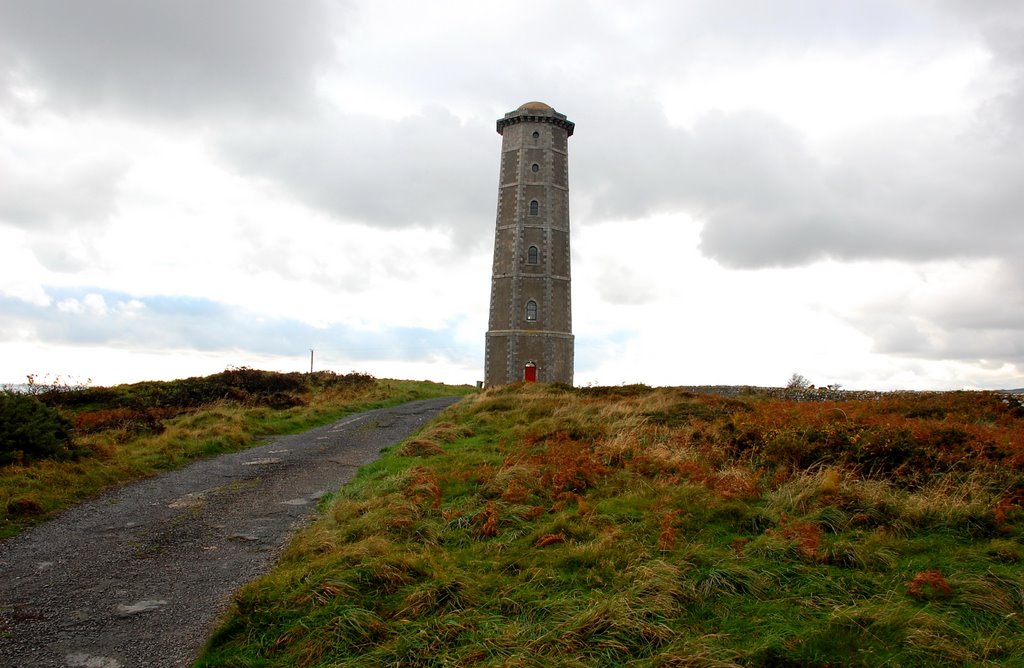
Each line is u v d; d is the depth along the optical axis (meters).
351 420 25.34
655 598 6.41
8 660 6.20
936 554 7.54
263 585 7.27
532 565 7.46
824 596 6.52
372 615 6.43
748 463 11.45
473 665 5.54
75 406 24.97
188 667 6.09
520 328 47.50
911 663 5.34
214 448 17.67
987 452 10.77
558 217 49.19
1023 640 5.59
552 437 15.15
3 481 12.10
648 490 10.12
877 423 12.80
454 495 10.75
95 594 7.76
